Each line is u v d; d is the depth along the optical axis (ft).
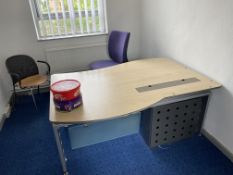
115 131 5.87
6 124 7.63
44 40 9.02
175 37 7.19
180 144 6.33
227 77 5.23
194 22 6.05
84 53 9.85
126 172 5.45
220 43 5.23
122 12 9.56
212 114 6.08
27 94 9.71
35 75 8.90
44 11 8.71
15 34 8.61
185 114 5.88
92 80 5.77
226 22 4.93
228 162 5.63
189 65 6.70
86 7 9.09
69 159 5.90
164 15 7.63
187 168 5.49
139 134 6.75
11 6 8.11
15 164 5.81
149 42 9.39
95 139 5.72
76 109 4.32
